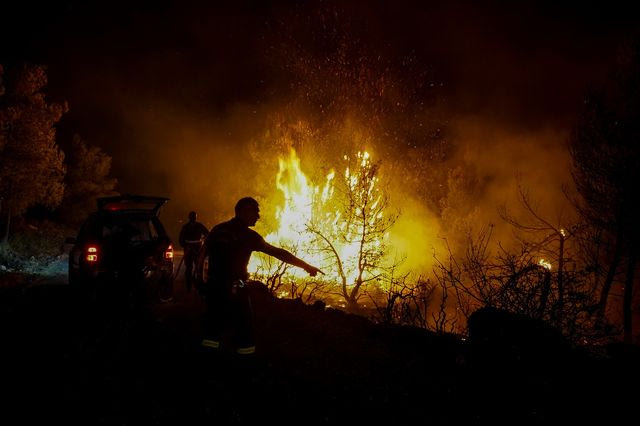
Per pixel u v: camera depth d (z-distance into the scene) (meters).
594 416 4.49
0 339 5.74
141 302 8.12
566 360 5.71
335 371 5.23
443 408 4.50
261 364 5.19
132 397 4.17
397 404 4.49
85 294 8.49
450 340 6.75
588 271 10.02
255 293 8.98
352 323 7.55
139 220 9.21
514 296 7.32
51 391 4.21
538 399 4.82
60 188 16.97
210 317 4.79
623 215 12.16
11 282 10.48
